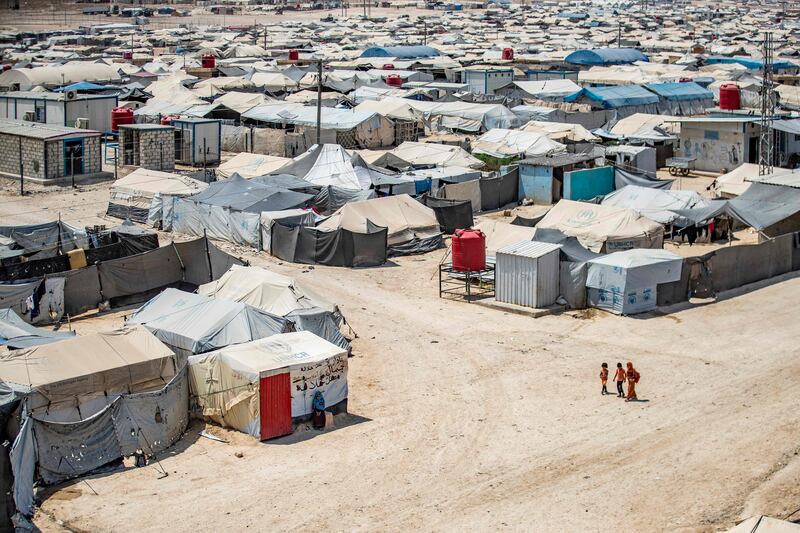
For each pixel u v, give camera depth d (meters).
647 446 33.91
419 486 30.92
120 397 32.56
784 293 53.00
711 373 40.91
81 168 80.06
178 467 32.34
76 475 31.38
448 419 36.25
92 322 46.53
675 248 60.75
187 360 36.00
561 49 188.50
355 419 36.41
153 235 54.09
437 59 159.75
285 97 121.69
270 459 32.94
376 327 46.91
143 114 103.00
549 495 30.38
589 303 49.91
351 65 154.62
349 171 70.19
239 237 61.22
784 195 62.84
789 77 133.25
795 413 36.75
